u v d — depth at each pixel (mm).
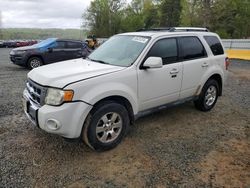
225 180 3133
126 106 3953
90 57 4750
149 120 5020
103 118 3594
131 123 4090
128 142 4059
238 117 5348
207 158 3639
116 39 4875
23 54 11227
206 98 5488
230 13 35906
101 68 3824
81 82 3318
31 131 4379
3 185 2939
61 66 4066
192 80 4934
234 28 37938
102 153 3699
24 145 3879
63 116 3201
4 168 3266
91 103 3350
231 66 13344
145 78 4047
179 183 3055
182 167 3391
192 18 34875
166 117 5207
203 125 4852
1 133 4289
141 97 4074
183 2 36188
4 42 37094
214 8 34094
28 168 3283
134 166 3389
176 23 56906
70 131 3287
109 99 3705
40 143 3949
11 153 3637
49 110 3215
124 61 4117
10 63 14461
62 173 3199
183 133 4465
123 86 3740
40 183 2996
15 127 4547
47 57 11570
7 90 7293
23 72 10852
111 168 3332
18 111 5410
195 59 4980
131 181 3078
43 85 3361
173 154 3723
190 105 6027
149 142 4078
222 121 5094
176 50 4629
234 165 3469
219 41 5754
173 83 4547
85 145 3902
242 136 4410
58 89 3236
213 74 5387
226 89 7965
